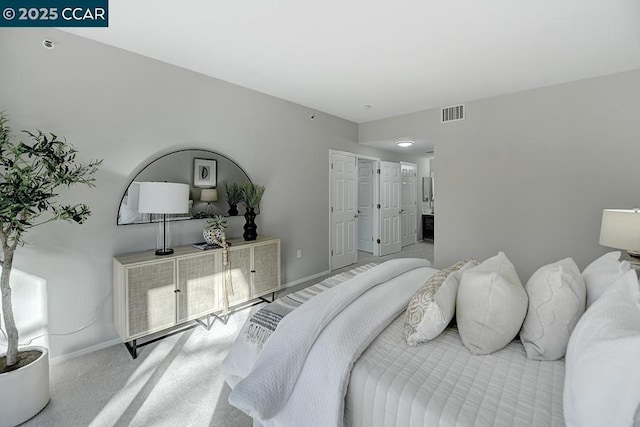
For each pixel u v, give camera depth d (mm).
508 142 3473
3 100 1944
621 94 2836
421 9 1903
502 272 1358
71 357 2229
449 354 1201
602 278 1207
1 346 1984
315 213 4297
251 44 2355
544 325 1143
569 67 2762
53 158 1731
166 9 1912
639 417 673
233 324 2768
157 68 2623
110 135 2375
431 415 916
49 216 2129
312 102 3861
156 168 2625
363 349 1213
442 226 4000
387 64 2713
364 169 5965
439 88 3320
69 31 2160
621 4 1836
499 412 898
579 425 771
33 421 1608
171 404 1748
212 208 3037
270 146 3619
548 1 1819
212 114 3027
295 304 1736
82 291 2281
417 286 1811
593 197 2988
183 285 2447
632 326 793
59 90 2143
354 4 1858
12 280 2002
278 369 1196
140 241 2566
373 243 5824
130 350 2297
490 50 2443
